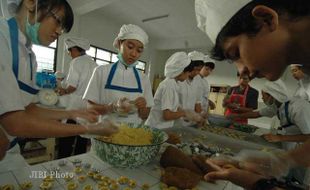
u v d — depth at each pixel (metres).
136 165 0.80
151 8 5.06
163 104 1.75
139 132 0.97
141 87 1.63
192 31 6.31
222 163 0.73
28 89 0.89
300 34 0.36
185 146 1.10
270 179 0.61
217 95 6.38
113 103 1.41
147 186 0.71
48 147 2.11
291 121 1.58
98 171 0.79
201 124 1.89
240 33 0.38
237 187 0.77
